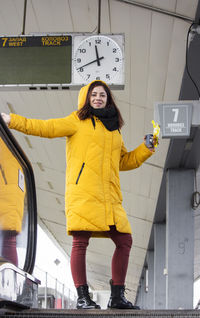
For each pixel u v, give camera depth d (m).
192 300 9.36
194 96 7.09
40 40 5.68
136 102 8.10
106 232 3.37
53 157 12.23
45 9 6.71
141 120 8.66
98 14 5.94
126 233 3.34
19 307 2.72
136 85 7.61
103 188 3.28
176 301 9.37
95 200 3.23
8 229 2.87
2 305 2.44
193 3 5.46
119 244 3.31
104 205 3.25
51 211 18.11
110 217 3.23
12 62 5.65
